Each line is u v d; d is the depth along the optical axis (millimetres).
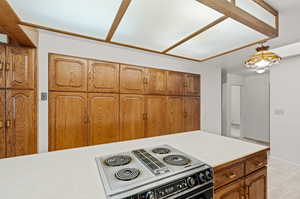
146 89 2582
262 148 1390
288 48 2334
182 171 917
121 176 843
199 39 1358
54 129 1881
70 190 735
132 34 1277
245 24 1122
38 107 1796
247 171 1237
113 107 2271
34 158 1132
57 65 1896
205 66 3348
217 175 1036
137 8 943
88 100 2086
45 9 953
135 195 709
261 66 1589
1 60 1623
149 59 2609
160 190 777
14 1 872
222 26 1150
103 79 2195
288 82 2943
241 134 5148
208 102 3410
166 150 1292
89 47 2096
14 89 1684
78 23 1119
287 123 2971
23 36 1467
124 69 2373
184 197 844
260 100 4684
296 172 2596
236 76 4852
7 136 1658
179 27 1167
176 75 2932
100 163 1032
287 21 1502
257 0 1167
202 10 964
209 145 1469
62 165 1016
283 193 2029
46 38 1835
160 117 2730
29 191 727
